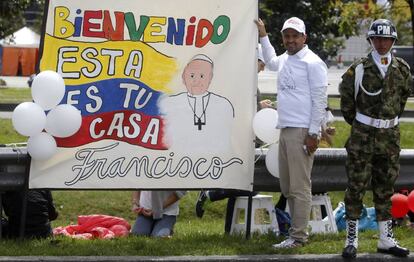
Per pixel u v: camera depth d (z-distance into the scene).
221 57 8.54
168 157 8.48
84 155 8.38
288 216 9.27
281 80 8.26
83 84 8.35
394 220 9.72
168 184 8.48
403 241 8.80
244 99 8.59
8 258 7.75
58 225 11.70
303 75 8.15
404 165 9.73
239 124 8.59
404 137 18.08
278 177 8.67
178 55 8.48
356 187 8.04
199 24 8.49
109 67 8.38
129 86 8.42
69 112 8.10
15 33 51.53
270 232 9.07
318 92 8.09
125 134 8.43
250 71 8.59
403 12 26.30
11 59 50.81
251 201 8.70
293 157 8.18
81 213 12.34
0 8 28.06
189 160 8.52
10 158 8.45
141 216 9.55
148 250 8.16
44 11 8.28
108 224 9.77
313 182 9.30
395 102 8.01
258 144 9.59
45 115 8.13
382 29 7.84
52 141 8.21
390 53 8.02
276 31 35.62
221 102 8.55
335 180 9.36
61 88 8.10
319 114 8.09
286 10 35.94
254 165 8.90
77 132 8.35
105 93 8.39
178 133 8.49
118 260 7.77
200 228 10.96
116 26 8.38
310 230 9.25
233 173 8.59
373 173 8.20
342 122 18.47
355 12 26.42
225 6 8.52
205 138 8.54
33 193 8.74
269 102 9.21
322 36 38.28
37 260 7.73
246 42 8.56
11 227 8.84
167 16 8.45
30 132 8.06
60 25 8.30
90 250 8.09
